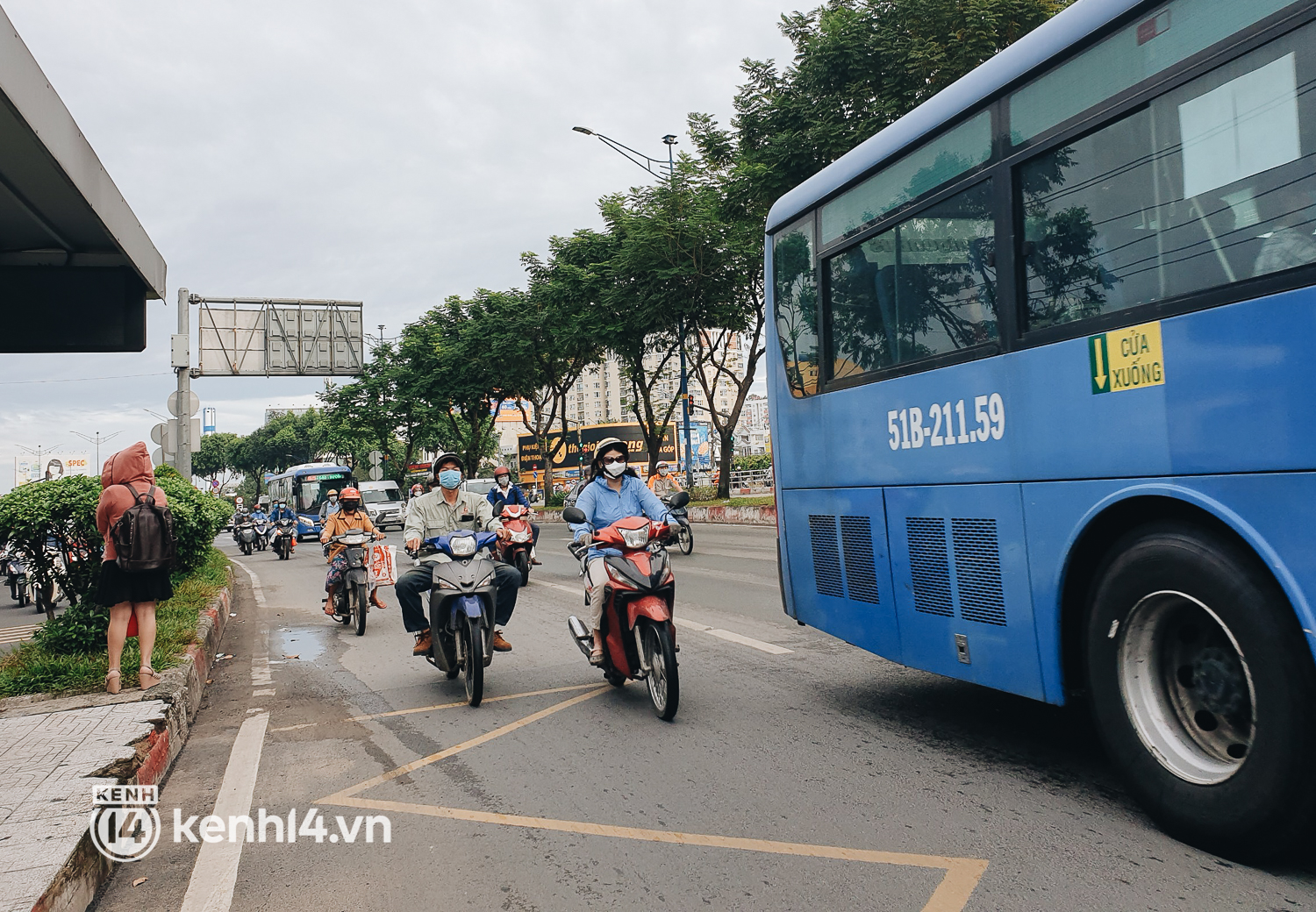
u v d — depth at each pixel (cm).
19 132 709
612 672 605
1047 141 379
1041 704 529
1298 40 288
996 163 406
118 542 589
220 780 473
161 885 346
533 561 1279
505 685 672
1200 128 317
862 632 510
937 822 360
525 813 399
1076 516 363
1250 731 310
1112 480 345
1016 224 394
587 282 2752
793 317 577
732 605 964
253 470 10812
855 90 1588
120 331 1079
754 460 7781
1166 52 331
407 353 4278
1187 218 320
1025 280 389
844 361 522
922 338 453
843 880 314
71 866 319
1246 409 297
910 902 295
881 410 486
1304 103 286
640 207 2434
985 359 409
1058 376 370
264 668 808
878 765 435
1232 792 303
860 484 507
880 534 489
